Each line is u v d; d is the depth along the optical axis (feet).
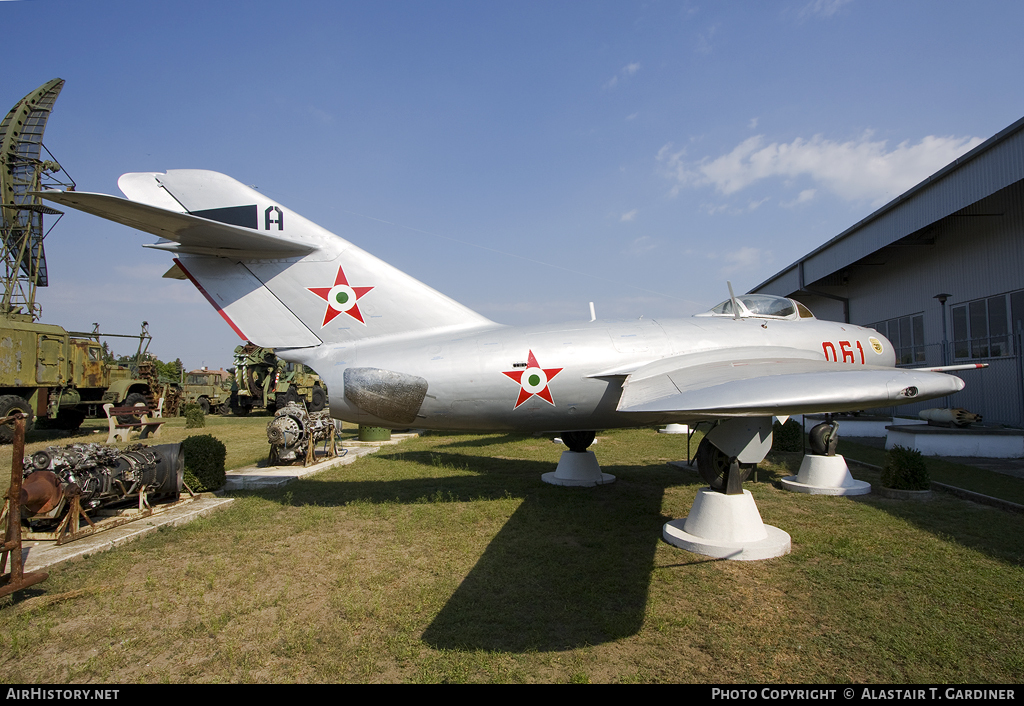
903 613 12.77
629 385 19.35
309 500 24.66
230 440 50.16
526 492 25.70
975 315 47.50
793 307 26.55
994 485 26.02
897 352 59.06
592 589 14.34
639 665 10.73
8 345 49.52
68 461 18.94
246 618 13.03
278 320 23.91
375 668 10.69
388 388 21.66
